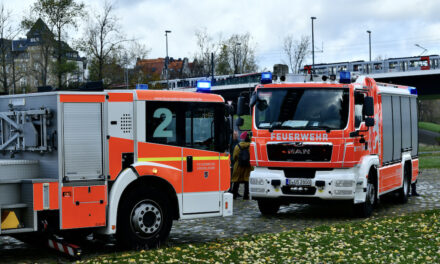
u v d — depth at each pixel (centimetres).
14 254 929
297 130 1327
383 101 1523
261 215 1399
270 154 1348
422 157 4356
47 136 866
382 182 1480
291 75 1383
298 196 1327
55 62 5259
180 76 8381
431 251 903
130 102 925
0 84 5072
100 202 887
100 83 903
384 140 1511
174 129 970
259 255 876
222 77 6975
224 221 1295
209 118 1014
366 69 5859
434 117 13362
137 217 919
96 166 884
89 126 878
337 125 1312
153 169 936
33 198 828
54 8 5119
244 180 1695
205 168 1005
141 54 6309
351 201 1312
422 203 1653
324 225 1174
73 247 851
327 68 6025
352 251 909
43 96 877
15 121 910
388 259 850
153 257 854
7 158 930
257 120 1372
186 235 1106
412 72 5628
